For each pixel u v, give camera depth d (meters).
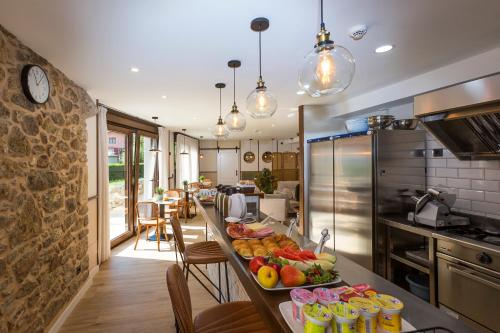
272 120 5.89
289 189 7.85
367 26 1.75
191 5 1.50
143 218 4.60
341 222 3.23
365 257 2.81
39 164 2.12
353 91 3.39
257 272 1.09
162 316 2.53
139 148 5.46
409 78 2.85
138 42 1.96
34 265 2.02
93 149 3.58
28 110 1.99
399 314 0.78
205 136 9.27
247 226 1.80
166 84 3.00
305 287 1.03
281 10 1.56
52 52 2.11
